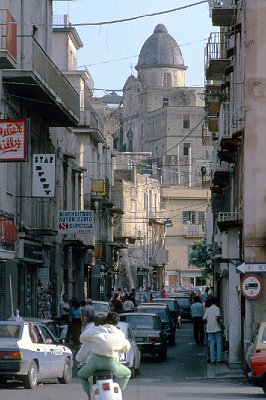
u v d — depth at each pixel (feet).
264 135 134.00
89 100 305.73
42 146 184.85
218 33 187.21
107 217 321.73
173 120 641.81
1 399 90.53
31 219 175.32
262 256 133.59
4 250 147.54
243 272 126.72
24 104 167.73
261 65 133.90
